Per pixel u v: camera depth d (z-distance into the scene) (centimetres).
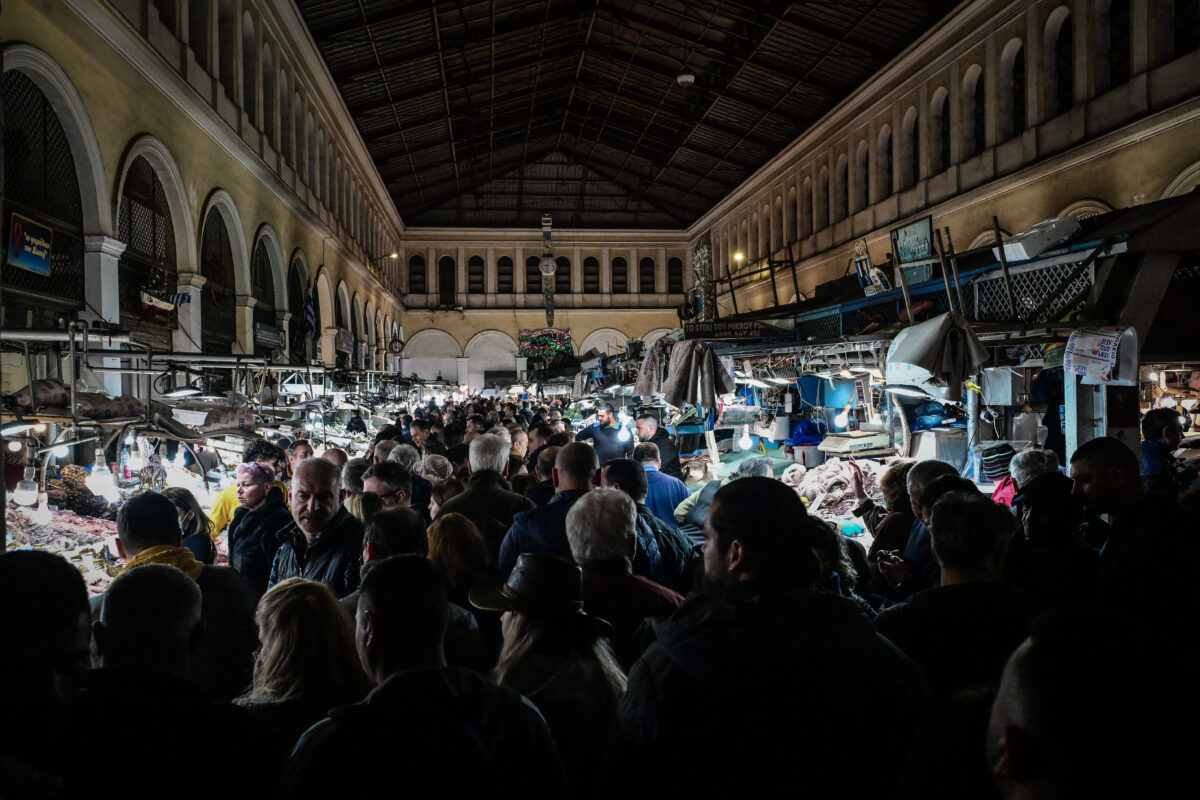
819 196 3003
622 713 171
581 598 259
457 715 165
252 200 1611
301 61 2036
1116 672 93
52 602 138
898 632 229
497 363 4531
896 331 691
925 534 358
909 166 2395
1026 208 1858
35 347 648
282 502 434
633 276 4578
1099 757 89
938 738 138
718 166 3681
